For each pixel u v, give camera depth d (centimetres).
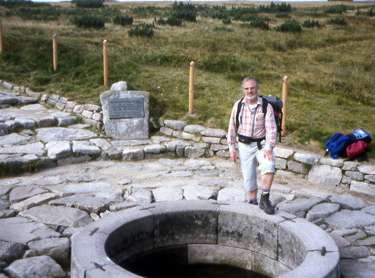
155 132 914
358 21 2317
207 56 1320
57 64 1231
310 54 1519
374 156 689
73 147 780
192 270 441
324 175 689
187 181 674
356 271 414
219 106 987
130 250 405
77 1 3516
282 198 605
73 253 334
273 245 407
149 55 1297
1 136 829
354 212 567
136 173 718
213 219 434
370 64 1370
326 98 1043
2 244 430
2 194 584
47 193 592
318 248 352
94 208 544
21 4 2952
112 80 1110
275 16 2589
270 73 1206
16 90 1125
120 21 2058
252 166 457
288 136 819
